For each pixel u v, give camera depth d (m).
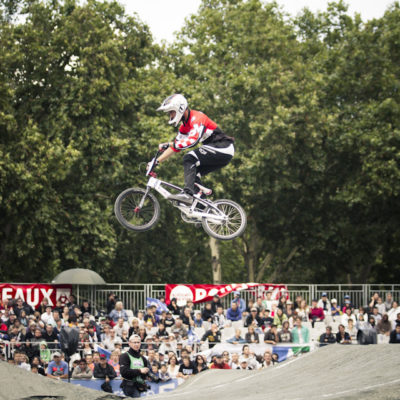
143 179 31.48
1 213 28.83
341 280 43.00
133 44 34.34
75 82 29.70
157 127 31.81
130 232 34.06
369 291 27.48
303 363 6.77
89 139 29.97
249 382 6.41
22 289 23.88
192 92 34.22
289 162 34.97
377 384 4.97
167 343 19.03
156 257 36.56
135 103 32.38
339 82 36.00
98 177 30.67
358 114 35.38
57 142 28.36
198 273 45.28
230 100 34.25
